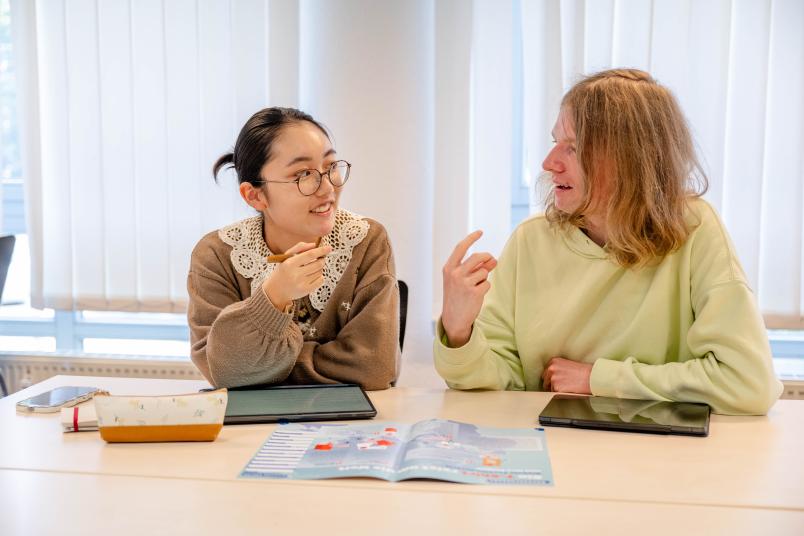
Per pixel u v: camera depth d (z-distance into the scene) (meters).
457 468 1.18
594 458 1.25
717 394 1.48
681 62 2.80
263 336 1.60
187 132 3.15
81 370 3.31
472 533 0.99
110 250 3.23
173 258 3.21
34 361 3.33
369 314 1.73
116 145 3.19
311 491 1.12
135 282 3.23
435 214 2.99
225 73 3.11
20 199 3.44
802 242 2.81
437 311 3.00
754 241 2.81
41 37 3.18
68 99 3.19
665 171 1.61
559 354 1.77
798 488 1.13
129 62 3.14
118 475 1.19
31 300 3.29
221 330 1.61
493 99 2.95
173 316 3.46
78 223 3.24
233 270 1.81
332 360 1.72
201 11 3.10
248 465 1.21
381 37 2.84
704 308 1.57
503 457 1.24
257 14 3.05
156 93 3.16
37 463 1.24
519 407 1.55
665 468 1.21
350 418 1.46
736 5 2.77
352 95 2.86
